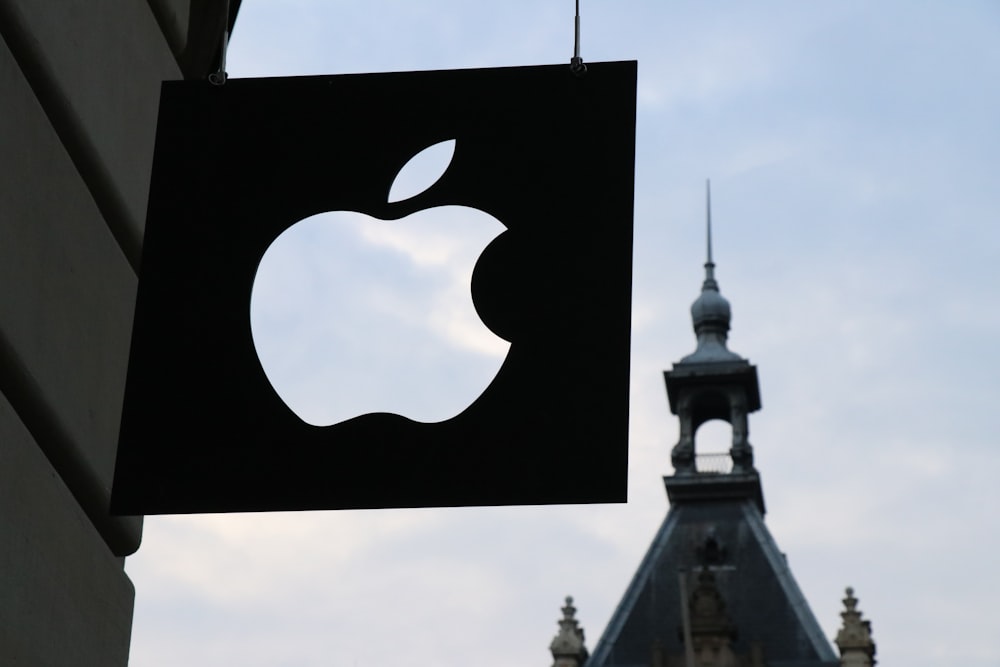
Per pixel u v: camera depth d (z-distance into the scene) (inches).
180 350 281.6
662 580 3654.0
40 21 303.0
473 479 269.6
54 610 291.4
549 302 278.8
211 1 394.0
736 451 3816.4
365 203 289.6
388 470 271.3
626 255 281.1
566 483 268.1
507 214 285.3
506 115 293.3
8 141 286.8
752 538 3722.9
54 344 301.6
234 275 286.5
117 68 336.8
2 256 282.8
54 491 295.7
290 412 276.4
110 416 325.1
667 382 3897.6
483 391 274.5
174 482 273.3
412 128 294.0
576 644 3494.1
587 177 287.0
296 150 295.1
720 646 3403.1
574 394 272.8
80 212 315.0
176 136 298.0
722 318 4018.2
